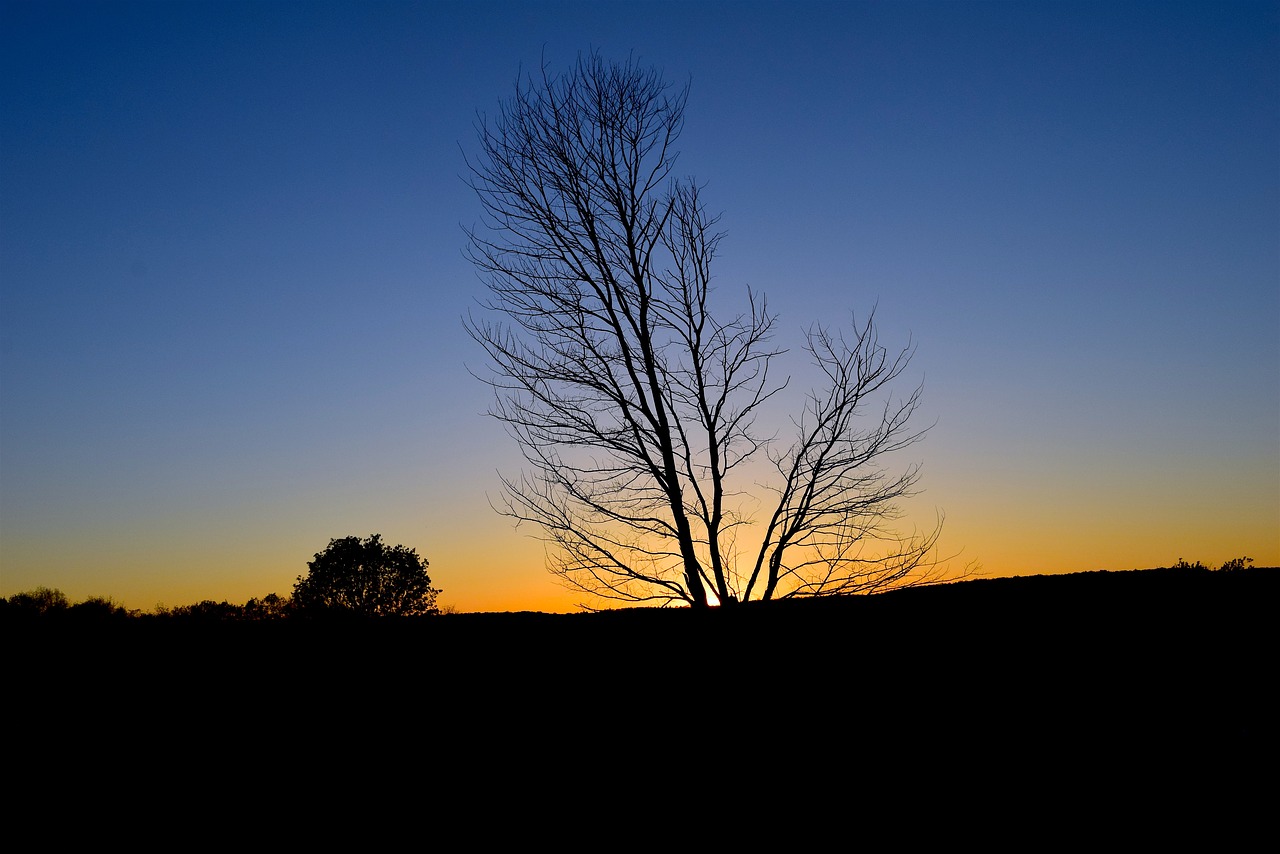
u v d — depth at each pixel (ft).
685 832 30.68
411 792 33.86
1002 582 60.18
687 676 44.01
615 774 35.27
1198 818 30.17
